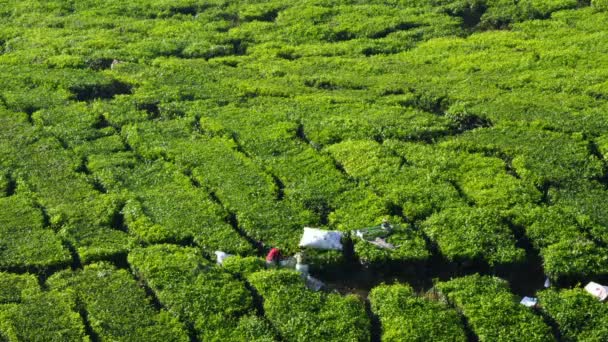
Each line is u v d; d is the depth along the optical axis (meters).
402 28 45.12
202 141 35.91
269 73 41.09
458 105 37.09
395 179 32.44
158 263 28.70
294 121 36.94
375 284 28.30
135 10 48.97
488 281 27.36
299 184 32.66
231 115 37.59
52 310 27.20
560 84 38.44
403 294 27.03
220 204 32.06
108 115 38.03
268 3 48.59
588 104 36.69
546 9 45.47
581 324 25.66
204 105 38.53
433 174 32.50
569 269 27.53
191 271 28.27
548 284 27.73
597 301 26.39
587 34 42.81
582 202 30.64
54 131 37.12
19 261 29.39
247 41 44.78
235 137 36.06
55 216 31.50
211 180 33.22
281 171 33.53
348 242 29.56
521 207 30.42
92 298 27.66
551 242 28.78
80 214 31.66
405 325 25.84
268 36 44.97
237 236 30.06
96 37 45.59
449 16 45.66
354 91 39.12
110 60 43.00
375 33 44.56
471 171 32.69
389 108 37.44
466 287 27.06
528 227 29.48
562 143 33.97
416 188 31.78
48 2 50.47
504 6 45.94
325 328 25.91
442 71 40.50
